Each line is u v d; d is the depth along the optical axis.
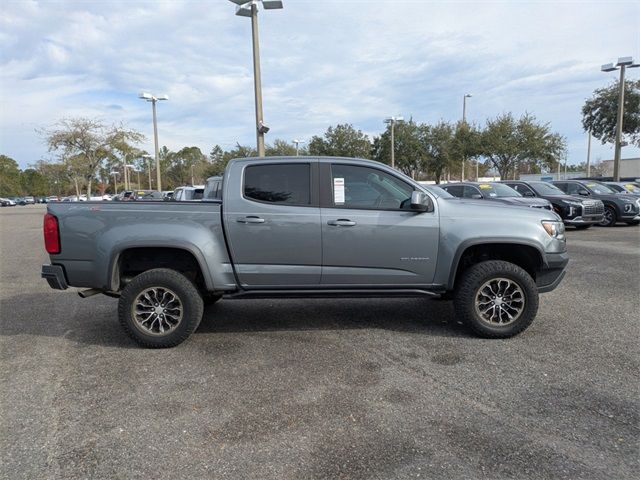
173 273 4.88
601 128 34.91
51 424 3.39
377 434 3.19
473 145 35.28
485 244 5.07
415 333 5.28
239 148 46.72
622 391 3.74
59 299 7.33
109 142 33.09
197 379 4.13
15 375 4.27
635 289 7.18
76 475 2.80
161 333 4.89
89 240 4.85
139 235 4.82
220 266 4.93
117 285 4.96
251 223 4.88
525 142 33.31
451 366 4.31
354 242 4.93
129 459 2.95
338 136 41.25
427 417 3.40
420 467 2.81
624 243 12.32
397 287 5.05
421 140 39.59
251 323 5.77
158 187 27.58
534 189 16.50
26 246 14.81
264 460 2.92
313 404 3.63
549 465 2.81
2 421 3.44
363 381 4.03
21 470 2.85
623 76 26.69
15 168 97.25
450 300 6.36
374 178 5.07
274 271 4.95
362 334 5.28
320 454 2.97
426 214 4.98
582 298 6.66
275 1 16.69
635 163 62.78
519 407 3.52
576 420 3.31
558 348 4.71
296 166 5.05
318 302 6.75
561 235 5.11
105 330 5.64
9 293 7.79
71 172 50.78
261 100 17.48
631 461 2.84
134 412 3.55
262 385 3.99
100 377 4.20
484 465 2.82
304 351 4.78
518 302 4.97
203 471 2.82
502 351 4.67
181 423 3.38
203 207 4.93
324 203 4.98
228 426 3.33
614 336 5.04
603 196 17.09
